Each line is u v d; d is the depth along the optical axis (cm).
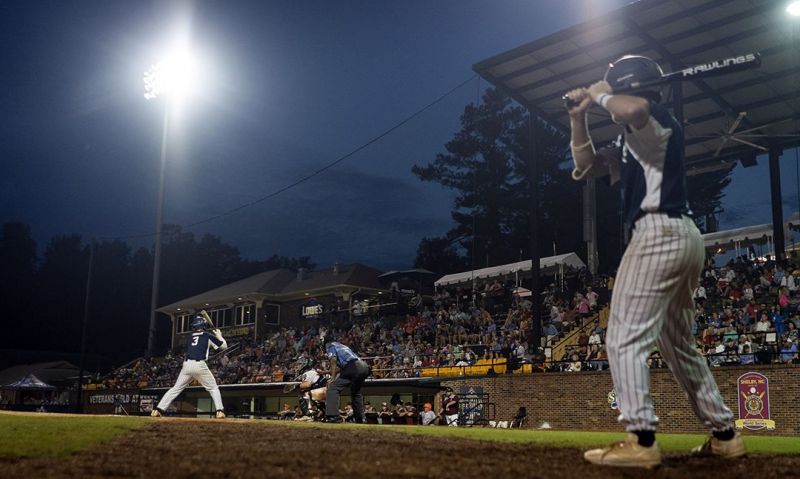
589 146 423
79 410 3691
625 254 379
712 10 1869
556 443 457
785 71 2061
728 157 2644
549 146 5828
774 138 2538
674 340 401
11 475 298
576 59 2198
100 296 7288
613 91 385
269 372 3331
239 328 5031
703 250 379
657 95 388
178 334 5600
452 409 2002
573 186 5669
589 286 2927
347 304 4591
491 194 5969
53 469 317
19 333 6869
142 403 3628
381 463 326
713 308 2417
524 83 2367
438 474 298
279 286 5084
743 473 324
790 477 316
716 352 1938
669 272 365
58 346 7019
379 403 2981
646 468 335
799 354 1772
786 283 2266
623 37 2056
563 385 2056
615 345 366
